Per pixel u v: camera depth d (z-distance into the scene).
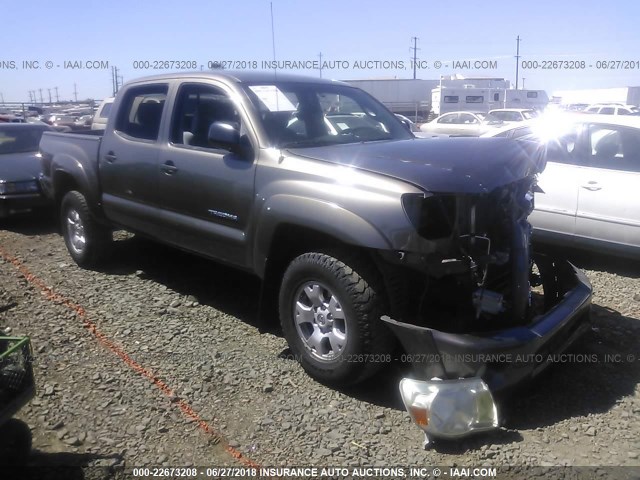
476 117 27.22
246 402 3.86
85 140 6.11
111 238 6.32
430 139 4.58
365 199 3.63
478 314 3.60
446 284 3.66
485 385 3.43
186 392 3.95
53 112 34.66
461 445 3.44
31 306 5.31
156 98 5.40
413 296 3.70
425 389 3.42
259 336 4.76
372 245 3.54
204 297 5.54
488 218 3.70
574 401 3.91
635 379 4.18
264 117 4.52
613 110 29.25
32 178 8.56
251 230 4.35
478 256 3.62
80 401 3.84
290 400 3.88
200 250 4.91
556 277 4.64
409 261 3.51
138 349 4.53
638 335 4.83
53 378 4.11
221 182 4.54
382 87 37.66
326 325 3.93
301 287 4.04
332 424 3.63
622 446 3.44
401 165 3.77
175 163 4.95
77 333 4.78
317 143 4.57
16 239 7.96
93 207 6.03
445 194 3.50
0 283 5.93
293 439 3.49
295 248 4.29
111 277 6.08
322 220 3.76
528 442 3.47
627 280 6.14
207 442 3.46
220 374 4.18
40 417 3.67
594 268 6.55
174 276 6.09
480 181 3.59
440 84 35.53
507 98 35.22
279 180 4.14
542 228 6.71
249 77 4.89
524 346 3.50
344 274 3.72
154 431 3.56
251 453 3.37
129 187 5.51
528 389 4.01
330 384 4.00
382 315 3.68
